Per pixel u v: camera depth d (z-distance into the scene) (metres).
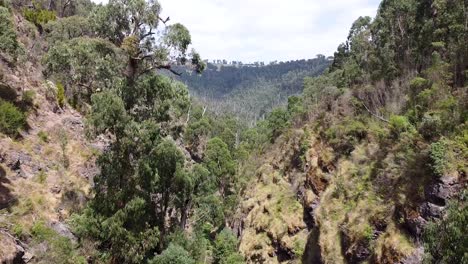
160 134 26.86
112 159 24.97
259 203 52.34
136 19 26.25
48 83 35.22
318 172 42.44
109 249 23.75
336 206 35.00
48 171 27.05
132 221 24.23
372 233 28.44
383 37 48.28
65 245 21.27
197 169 32.38
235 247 49.16
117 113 23.70
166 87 26.81
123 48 25.56
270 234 45.03
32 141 28.27
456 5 35.62
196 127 73.50
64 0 74.31
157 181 25.72
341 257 31.00
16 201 22.80
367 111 41.66
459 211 16.16
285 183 51.41
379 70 43.78
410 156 28.25
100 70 25.28
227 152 67.56
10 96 29.48
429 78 32.44
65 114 35.12
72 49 25.53
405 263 24.22
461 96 28.47
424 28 38.84
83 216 24.00
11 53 27.17
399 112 34.88
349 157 38.62
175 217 29.25
